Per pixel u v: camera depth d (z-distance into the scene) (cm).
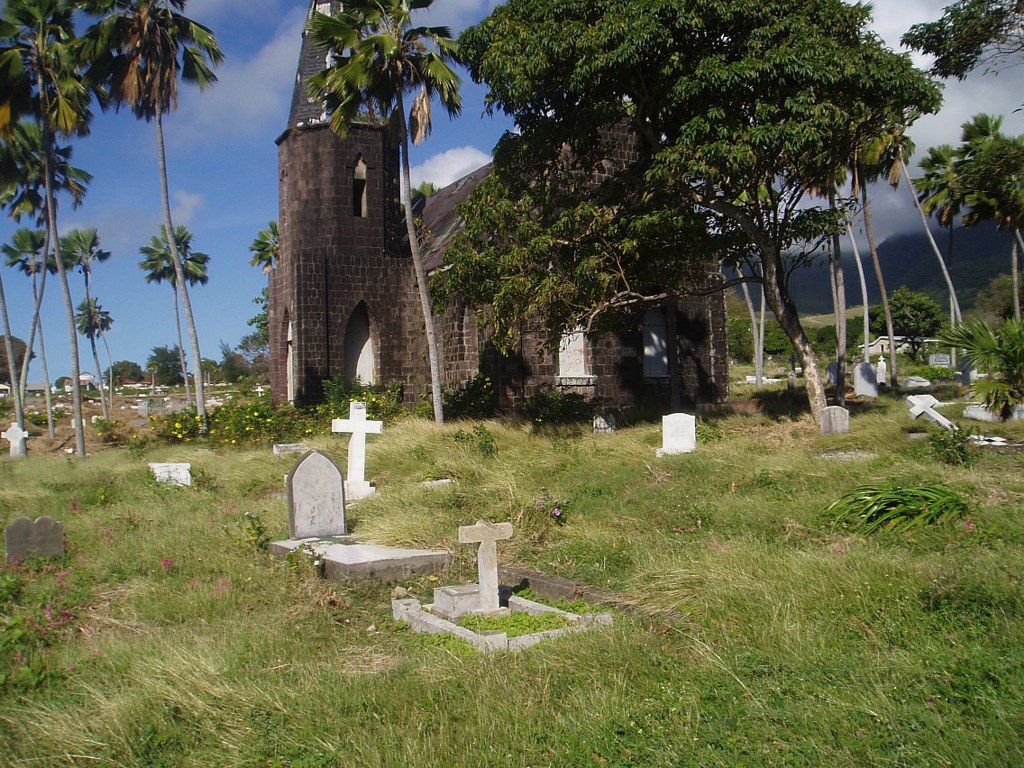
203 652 638
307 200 2955
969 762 400
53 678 632
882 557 701
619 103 1886
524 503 1159
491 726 494
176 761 485
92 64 2630
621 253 1922
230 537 1071
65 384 10844
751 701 489
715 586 688
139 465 1936
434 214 3447
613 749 457
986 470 1177
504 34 1803
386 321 3023
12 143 3331
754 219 2002
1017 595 582
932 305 6994
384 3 2189
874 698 470
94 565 990
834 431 1739
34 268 4984
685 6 1669
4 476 2066
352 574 932
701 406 2717
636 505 1191
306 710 533
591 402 2502
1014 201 2095
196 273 6025
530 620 736
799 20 1712
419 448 1839
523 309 1864
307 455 1151
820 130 1655
